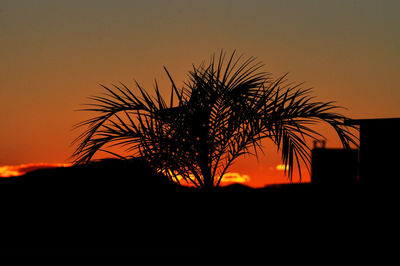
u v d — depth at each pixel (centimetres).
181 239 414
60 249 427
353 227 419
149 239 428
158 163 371
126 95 377
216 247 399
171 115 377
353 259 362
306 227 420
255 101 382
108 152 363
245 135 395
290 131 374
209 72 402
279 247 389
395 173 418
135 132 371
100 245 430
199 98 384
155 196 442
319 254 370
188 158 386
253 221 422
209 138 388
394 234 400
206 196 403
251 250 383
